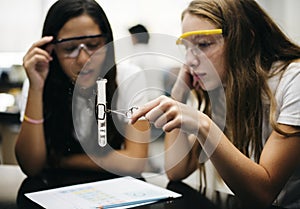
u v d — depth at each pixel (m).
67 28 1.00
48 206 0.83
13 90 2.17
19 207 0.85
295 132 0.86
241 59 0.96
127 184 1.00
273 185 0.83
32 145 1.21
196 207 0.84
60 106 1.20
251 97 0.97
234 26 0.94
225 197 0.91
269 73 0.98
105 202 0.84
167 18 1.95
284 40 1.02
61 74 1.13
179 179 1.03
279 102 0.94
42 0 2.21
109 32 1.01
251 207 0.84
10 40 2.28
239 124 0.99
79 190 0.95
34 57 1.14
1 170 1.25
